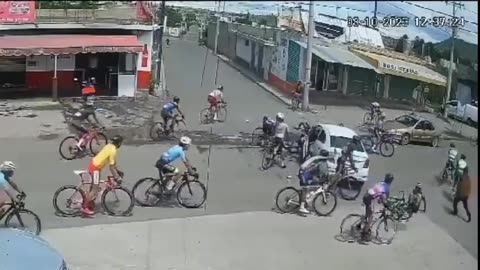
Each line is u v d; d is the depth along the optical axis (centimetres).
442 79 1888
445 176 1427
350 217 1148
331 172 1287
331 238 1119
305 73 1836
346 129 1471
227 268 970
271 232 1116
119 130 1383
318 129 1488
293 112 1755
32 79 1133
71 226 1049
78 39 1250
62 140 1208
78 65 1239
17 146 1130
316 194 1220
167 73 1723
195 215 1153
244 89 1858
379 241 1130
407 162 1532
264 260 1009
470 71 1906
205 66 1856
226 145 1498
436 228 1203
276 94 1898
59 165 1193
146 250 998
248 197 1255
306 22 2200
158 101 1511
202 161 1405
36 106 1151
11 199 984
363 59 1903
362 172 1331
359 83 1923
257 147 1509
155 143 1438
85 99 1243
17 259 748
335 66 1920
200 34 1972
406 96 1908
